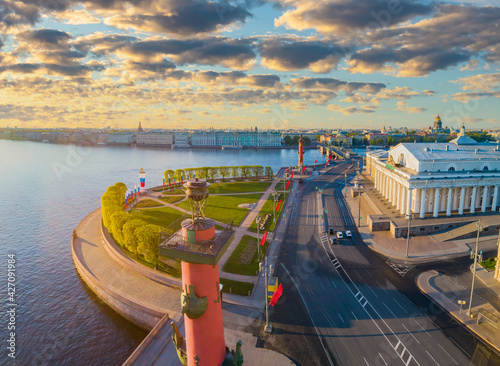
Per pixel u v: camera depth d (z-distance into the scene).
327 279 69.94
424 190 98.06
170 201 138.38
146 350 49.25
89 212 137.00
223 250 28.75
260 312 58.72
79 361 53.19
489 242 85.00
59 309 66.62
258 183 181.25
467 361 45.88
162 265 73.69
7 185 193.88
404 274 71.31
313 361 46.69
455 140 125.06
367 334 52.06
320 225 106.31
